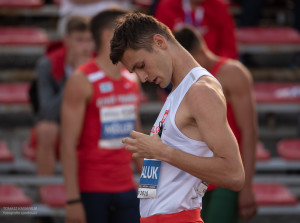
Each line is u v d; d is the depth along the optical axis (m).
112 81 12.29
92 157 12.32
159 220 8.47
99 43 12.20
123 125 12.48
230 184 7.86
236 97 12.04
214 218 12.15
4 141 21.81
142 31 8.01
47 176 16.78
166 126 8.24
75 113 12.10
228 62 12.05
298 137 22.67
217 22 17.97
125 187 12.56
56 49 17.55
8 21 28.25
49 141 16.73
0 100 21.66
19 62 26.36
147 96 22.84
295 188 19.02
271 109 22.45
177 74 8.26
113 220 12.76
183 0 17.86
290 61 26.91
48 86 17.25
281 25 29.16
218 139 7.73
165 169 8.46
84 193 12.43
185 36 11.77
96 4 21.92
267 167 18.91
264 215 18.70
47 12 27.06
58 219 17.88
